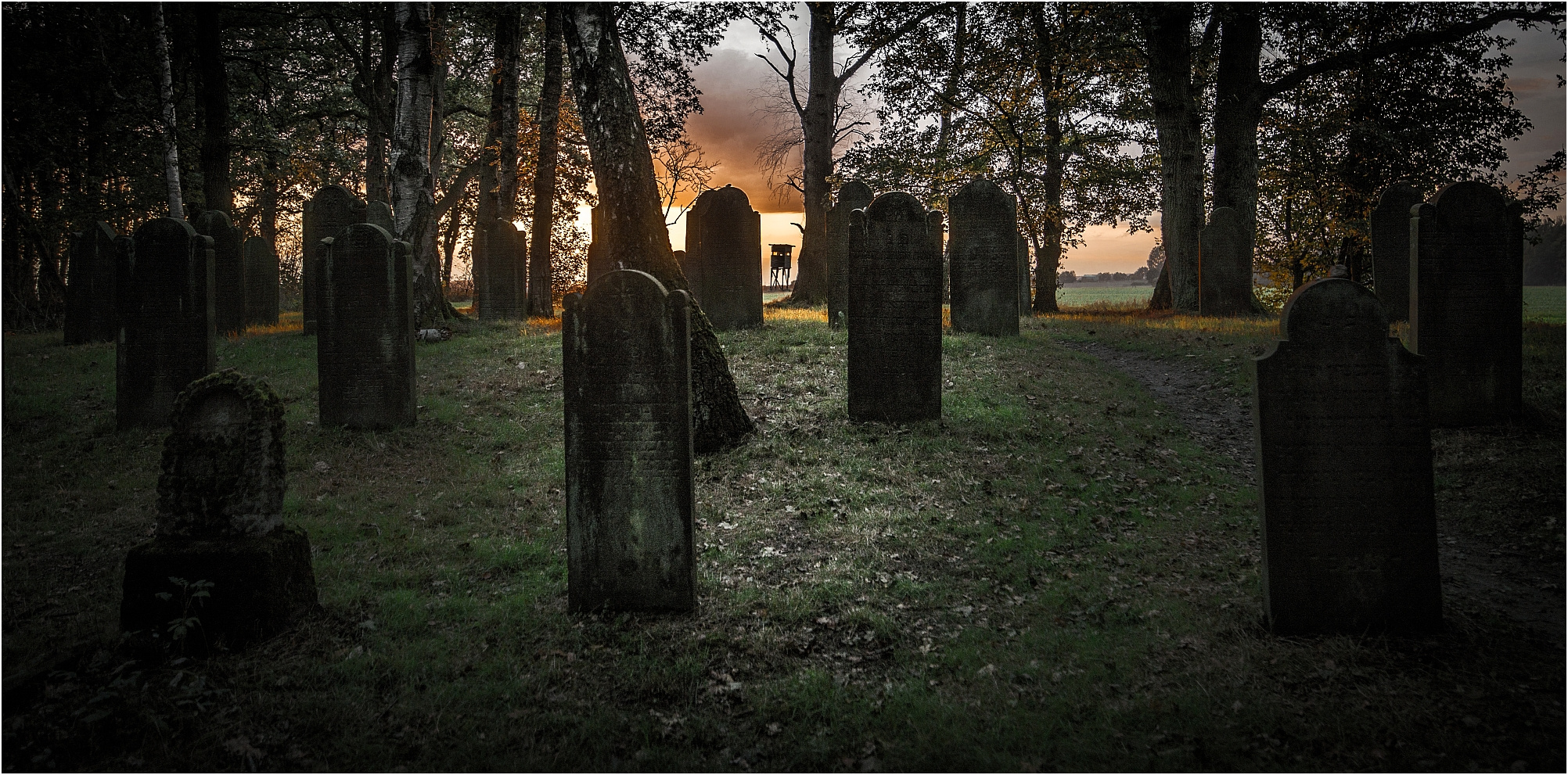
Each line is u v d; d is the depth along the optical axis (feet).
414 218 52.85
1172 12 69.31
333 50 92.99
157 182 80.18
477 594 20.03
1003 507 25.71
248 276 65.77
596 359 18.61
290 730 14.11
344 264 34.04
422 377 43.06
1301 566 17.31
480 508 26.55
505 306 69.31
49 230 67.77
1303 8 67.31
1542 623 17.84
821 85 91.76
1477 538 23.34
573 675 15.99
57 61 69.00
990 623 18.39
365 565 21.53
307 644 16.88
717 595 19.66
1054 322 66.74
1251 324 57.31
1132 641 17.12
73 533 24.12
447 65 94.07
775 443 31.55
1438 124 70.13
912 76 83.82
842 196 57.36
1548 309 82.74
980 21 80.18
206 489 16.94
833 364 42.45
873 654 16.96
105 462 30.78
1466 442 30.17
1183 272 73.56
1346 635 17.13
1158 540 23.31
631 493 18.65
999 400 36.58
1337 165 73.41
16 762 12.94
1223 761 13.01
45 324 67.00
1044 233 87.61
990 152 86.17
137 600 16.44
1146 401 38.45
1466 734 13.50
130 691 14.97
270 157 88.53
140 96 73.31
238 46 91.71
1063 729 14.12
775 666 16.40
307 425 34.55
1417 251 31.71
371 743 13.75
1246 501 26.63
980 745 13.69
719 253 53.83
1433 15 66.54
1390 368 17.20
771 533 23.89
